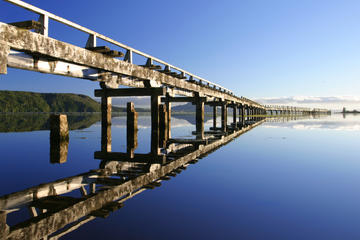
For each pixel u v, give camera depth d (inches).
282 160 314.7
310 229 133.0
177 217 147.9
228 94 810.2
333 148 412.8
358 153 367.6
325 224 138.6
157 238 122.2
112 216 148.9
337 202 171.8
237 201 174.1
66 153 350.9
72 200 154.2
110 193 168.2
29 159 310.3
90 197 155.9
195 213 153.6
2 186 195.5
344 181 223.3
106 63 251.9
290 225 137.7
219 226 136.9
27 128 808.3
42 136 572.7
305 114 2933.1
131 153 325.4
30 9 170.9
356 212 154.7
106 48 227.6
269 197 182.2
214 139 503.2
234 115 985.5
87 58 225.8
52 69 230.7
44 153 353.7
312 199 177.6
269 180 226.2
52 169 256.4
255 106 1501.0
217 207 163.5
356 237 124.2
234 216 149.7
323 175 243.9
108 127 366.6
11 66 188.9
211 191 195.3
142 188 199.2
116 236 123.6
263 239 122.3
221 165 286.2
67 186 191.6
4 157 324.5
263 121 1277.1
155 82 353.7
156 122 343.9
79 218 139.6
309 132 680.4
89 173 233.5
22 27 164.4
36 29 178.2
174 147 394.9
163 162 274.8
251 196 184.4
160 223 139.6
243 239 122.4
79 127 852.6
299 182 220.2
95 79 299.7
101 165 270.1
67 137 361.7
